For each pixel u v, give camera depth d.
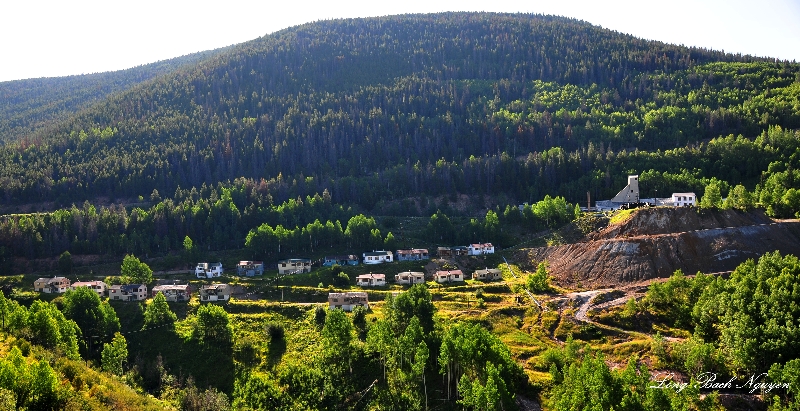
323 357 112.38
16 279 173.50
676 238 157.38
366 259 189.00
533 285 152.62
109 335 132.75
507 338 124.25
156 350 129.12
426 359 98.25
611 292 142.25
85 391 86.19
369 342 112.56
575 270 162.12
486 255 185.00
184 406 104.06
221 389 114.44
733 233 158.25
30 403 74.69
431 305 120.94
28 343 98.56
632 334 122.62
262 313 145.62
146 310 142.75
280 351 124.56
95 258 195.75
